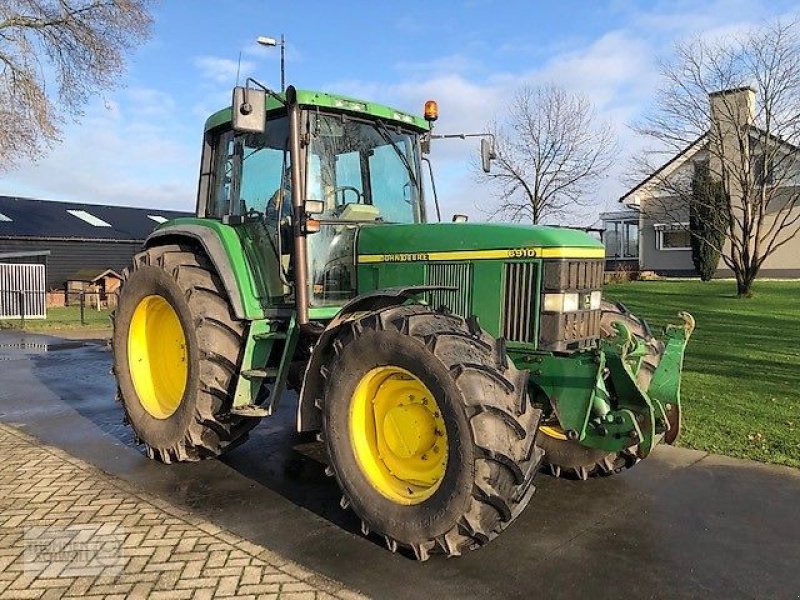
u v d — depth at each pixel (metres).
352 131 4.89
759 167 20.17
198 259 5.12
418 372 3.50
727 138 20.05
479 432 3.29
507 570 3.47
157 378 5.51
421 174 5.38
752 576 3.42
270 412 4.48
